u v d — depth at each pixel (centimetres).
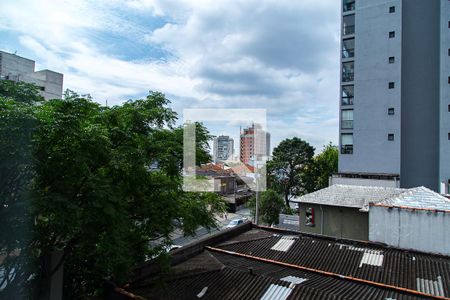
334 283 919
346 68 2823
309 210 1977
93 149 662
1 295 723
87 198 662
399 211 1278
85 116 729
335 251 1226
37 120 570
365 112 2681
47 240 706
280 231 1510
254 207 2805
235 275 952
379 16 2656
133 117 866
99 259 769
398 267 1066
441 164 2455
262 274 952
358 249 1223
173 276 970
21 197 614
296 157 3594
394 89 2586
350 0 2839
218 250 1227
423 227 1224
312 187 3609
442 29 2484
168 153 891
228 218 3183
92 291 961
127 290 897
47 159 636
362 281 923
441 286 940
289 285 855
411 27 2673
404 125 2662
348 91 2794
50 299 786
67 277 930
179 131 964
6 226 620
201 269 1021
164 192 903
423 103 2620
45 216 649
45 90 1859
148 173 839
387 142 2598
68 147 636
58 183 648
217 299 843
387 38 2623
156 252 970
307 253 1225
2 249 709
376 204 1335
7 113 541
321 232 1912
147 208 868
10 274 809
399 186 2484
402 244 1262
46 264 789
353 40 2800
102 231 713
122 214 734
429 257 1133
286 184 3647
